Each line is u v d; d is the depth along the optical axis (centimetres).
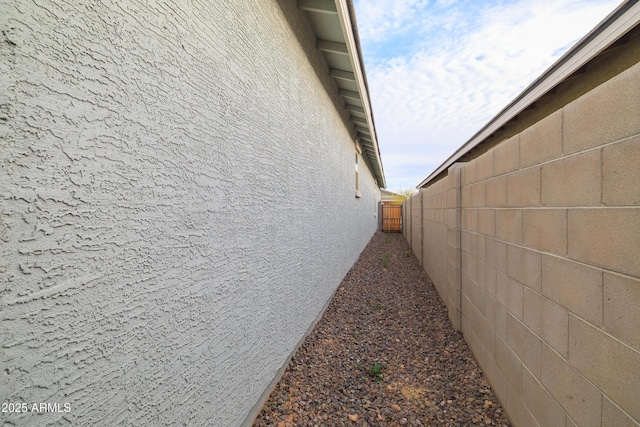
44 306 75
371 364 295
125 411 99
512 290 204
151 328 110
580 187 129
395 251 1080
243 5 180
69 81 80
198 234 138
